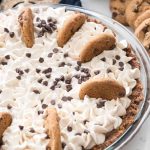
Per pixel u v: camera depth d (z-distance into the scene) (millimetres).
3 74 647
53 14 715
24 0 784
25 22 667
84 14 720
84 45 650
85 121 590
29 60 661
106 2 834
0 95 623
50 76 644
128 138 571
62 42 675
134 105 612
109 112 596
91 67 651
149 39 744
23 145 567
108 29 689
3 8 791
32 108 609
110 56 660
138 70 643
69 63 657
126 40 683
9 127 585
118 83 601
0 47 679
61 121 587
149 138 636
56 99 616
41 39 684
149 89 621
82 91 607
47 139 569
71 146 567
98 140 576
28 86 632
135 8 788
